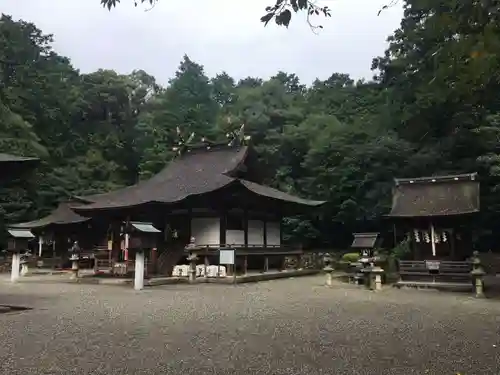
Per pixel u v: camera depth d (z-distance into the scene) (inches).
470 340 331.3
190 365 257.6
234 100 2699.3
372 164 1425.9
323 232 1675.7
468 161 1178.0
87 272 1106.7
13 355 280.5
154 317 438.9
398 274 885.2
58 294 664.4
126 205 962.7
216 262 1007.0
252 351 292.8
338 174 1529.3
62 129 2162.9
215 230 1047.0
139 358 273.3
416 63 1226.6
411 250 868.0
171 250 1047.0
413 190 860.6
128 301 576.1
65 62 2672.2
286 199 1166.3
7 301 572.7
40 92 2050.9
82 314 458.3
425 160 1245.1
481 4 213.9
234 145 1327.5
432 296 658.2
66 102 2231.8
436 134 1334.9
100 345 309.1
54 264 1328.7
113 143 2314.2
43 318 431.2
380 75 2001.7
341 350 297.1
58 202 1752.0
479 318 441.7
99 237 1412.4
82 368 250.5
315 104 2260.1
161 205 972.6
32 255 1416.1
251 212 1160.8
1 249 1498.5
